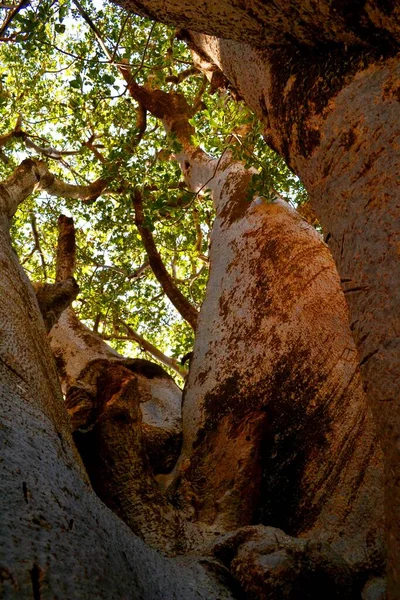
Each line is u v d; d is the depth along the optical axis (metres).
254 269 4.33
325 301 3.81
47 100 9.89
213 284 4.73
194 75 9.03
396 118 1.97
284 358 3.57
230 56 3.47
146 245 7.44
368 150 2.04
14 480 1.44
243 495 3.05
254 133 5.07
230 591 2.09
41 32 4.61
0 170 10.42
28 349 2.52
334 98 2.32
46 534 1.31
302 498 2.97
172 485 3.38
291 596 2.03
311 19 2.27
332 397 3.26
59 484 1.62
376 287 1.79
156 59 6.16
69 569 1.24
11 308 2.74
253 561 2.12
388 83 2.08
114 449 3.01
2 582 1.09
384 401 1.65
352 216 2.01
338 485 2.93
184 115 8.22
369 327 1.76
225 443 3.41
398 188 1.84
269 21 2.40
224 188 5.87
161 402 5.00
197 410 3.77
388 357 1.66
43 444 1.83
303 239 4.43
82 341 5.88
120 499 2.87
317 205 2.36
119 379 3.31
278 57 2.79
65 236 5.37
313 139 2.39
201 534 2.78
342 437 3.09
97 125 9.55
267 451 3.24
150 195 5.74
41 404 2.22
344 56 2.34
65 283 4.63
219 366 3.87
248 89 3.27
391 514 1.59
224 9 2.39
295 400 3.35
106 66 9.02
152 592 1.56
